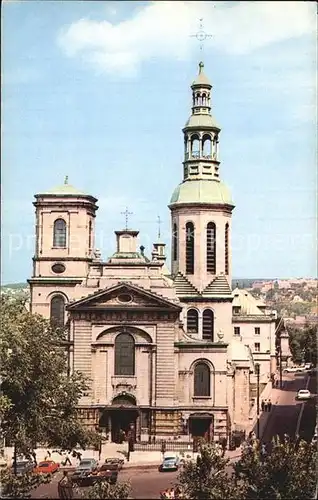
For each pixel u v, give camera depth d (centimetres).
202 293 11531
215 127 11775
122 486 5809
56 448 9062
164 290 10712
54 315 11806
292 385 15312
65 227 11938
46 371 7781
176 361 10569
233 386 11262
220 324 11525
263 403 12262
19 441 7438
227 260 11662
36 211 11944
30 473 6450
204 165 11781
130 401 10581
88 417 10519
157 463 9212
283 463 5681
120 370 10606
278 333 16900
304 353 17338
